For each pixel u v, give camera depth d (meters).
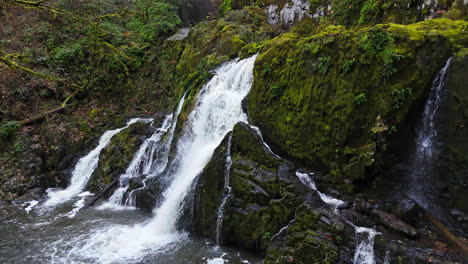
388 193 6.10
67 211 9.16
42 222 8.32
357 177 6.18
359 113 6.19
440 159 5.59
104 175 11.12
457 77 5.44
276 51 8.14
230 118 9.07
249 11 14.73
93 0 18.28
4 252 6.68
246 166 7.04
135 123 12.27
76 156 12.38
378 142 5.99
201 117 9.83
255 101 8.33
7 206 9.39
